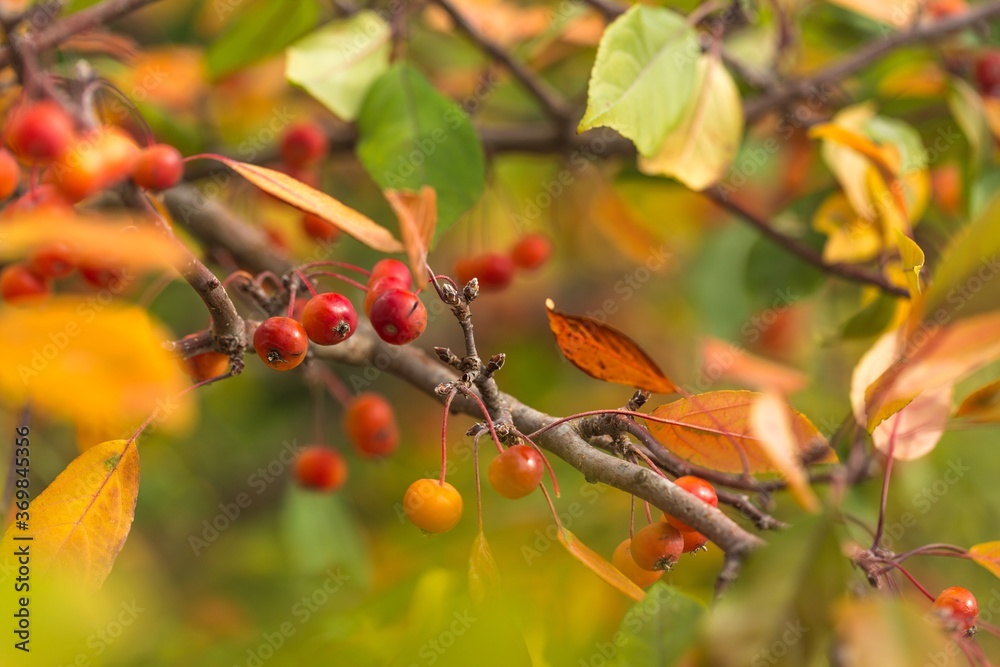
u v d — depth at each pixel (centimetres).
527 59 85
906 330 66
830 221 81
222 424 119
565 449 67
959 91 82
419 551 83
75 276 76
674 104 75
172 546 109
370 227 67
